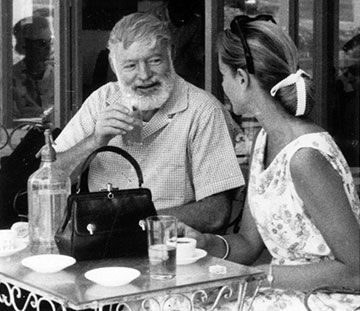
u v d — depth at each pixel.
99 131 3.74
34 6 5.95
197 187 3.90
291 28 4.62
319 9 4.65
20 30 6.04
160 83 3.81
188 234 3.30
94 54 5.86
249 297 3.05
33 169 4.41
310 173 2.88
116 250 3.04
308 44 4.69
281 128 3.03
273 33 3.03
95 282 2.65
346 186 2.95
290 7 4.61
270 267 2.99
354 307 2.90
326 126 4.72
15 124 6.12
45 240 3.17
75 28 5.71
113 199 3.05
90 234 2.99
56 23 5.67
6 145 5.70
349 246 2.84
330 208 2.85
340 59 4.79
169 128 3.90
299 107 3.00
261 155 3.14
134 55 3.78
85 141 3.82
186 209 3.82
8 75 6.16
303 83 3.00
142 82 3.79
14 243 3.26
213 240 3.33
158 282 2.68
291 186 2.95
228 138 3.93
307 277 2.93
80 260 3.00
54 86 5.76
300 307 2.96
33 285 2.65
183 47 5.22
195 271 2.81
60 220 3.20
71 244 2.97
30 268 2.88
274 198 3.03
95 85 5.86
